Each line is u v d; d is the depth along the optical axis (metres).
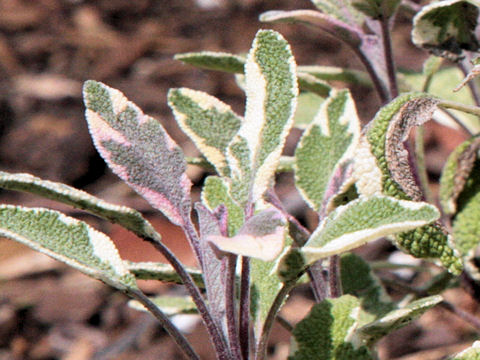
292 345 0.37
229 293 0.36
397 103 0.37
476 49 0.42
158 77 1.23
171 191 0.37
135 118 0.38
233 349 0.36
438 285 0.47
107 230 0.93
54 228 0.36
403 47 1.19
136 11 1.41
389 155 0.36
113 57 1.29
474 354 0.36
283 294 0.36
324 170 0.41
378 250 0.86
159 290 0.83
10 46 1.32
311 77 0.46
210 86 1.20
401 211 0.33
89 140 1.09
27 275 0.95
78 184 1.07
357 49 0.46
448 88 0.53
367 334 0.37
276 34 0.36
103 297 0.92
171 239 0.76
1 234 0.35
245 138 0.37
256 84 0.37
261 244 0.32
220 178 0.41
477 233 0.42
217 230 0.36
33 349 0.87
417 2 0.61
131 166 0.37
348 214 0.34
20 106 1.18
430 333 0.78
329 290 0.42
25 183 0.34
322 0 0.47
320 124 0.42
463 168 0.43
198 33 1.34
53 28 1.37
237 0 1.40
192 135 0.41
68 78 1.24
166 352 0.81
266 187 0.36
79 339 0.87
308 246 0.34
